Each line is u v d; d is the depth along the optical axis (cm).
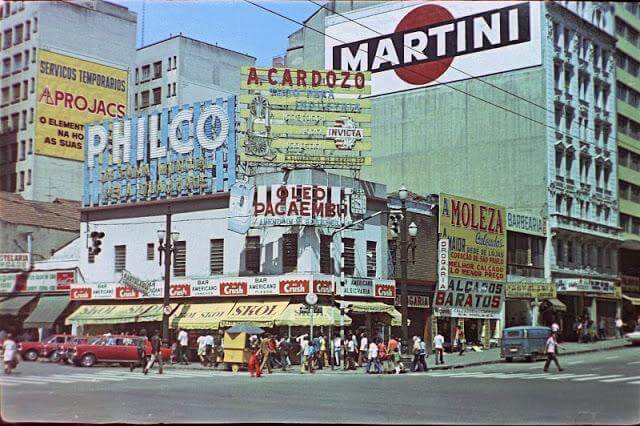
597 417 1656
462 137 5538
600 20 5731
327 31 5791
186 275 4403
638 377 2836
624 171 6259
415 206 4553
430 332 4584
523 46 5288
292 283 3972
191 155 4466
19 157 6475
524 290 5234
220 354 3888
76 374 3125
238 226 4103
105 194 4778
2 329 4969
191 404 1956
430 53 5562
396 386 2545
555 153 5391
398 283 4428
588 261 5853
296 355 3984
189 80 7831
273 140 4250
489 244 4994
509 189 5400
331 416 1694
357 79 4356
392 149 5766
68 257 5144
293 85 4309
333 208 4072
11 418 1656
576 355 4312
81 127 6650
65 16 6612
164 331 3872
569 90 5478
